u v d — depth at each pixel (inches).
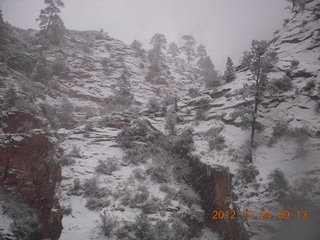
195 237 607.2
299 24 1249.4
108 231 519.5
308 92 827.4
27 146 790.5
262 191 576.1
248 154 706.8
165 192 690.2
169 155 853.2
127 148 871.1
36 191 741.3
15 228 605.6
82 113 1201.4
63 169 726.5
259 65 796.6
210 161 755.4
